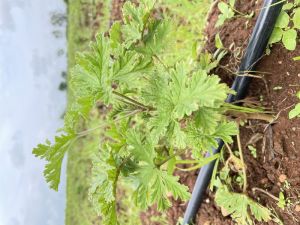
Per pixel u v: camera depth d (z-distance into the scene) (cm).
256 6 27
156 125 21
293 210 26
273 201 27
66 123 23
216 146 23
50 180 23
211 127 22
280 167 26
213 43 31
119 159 22
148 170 22
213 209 31
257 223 28
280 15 24
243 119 27
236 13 29
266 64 26
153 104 22
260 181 27
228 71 28
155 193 22
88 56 21
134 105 24
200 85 21
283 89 25
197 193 31
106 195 21
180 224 34
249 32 28
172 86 21
